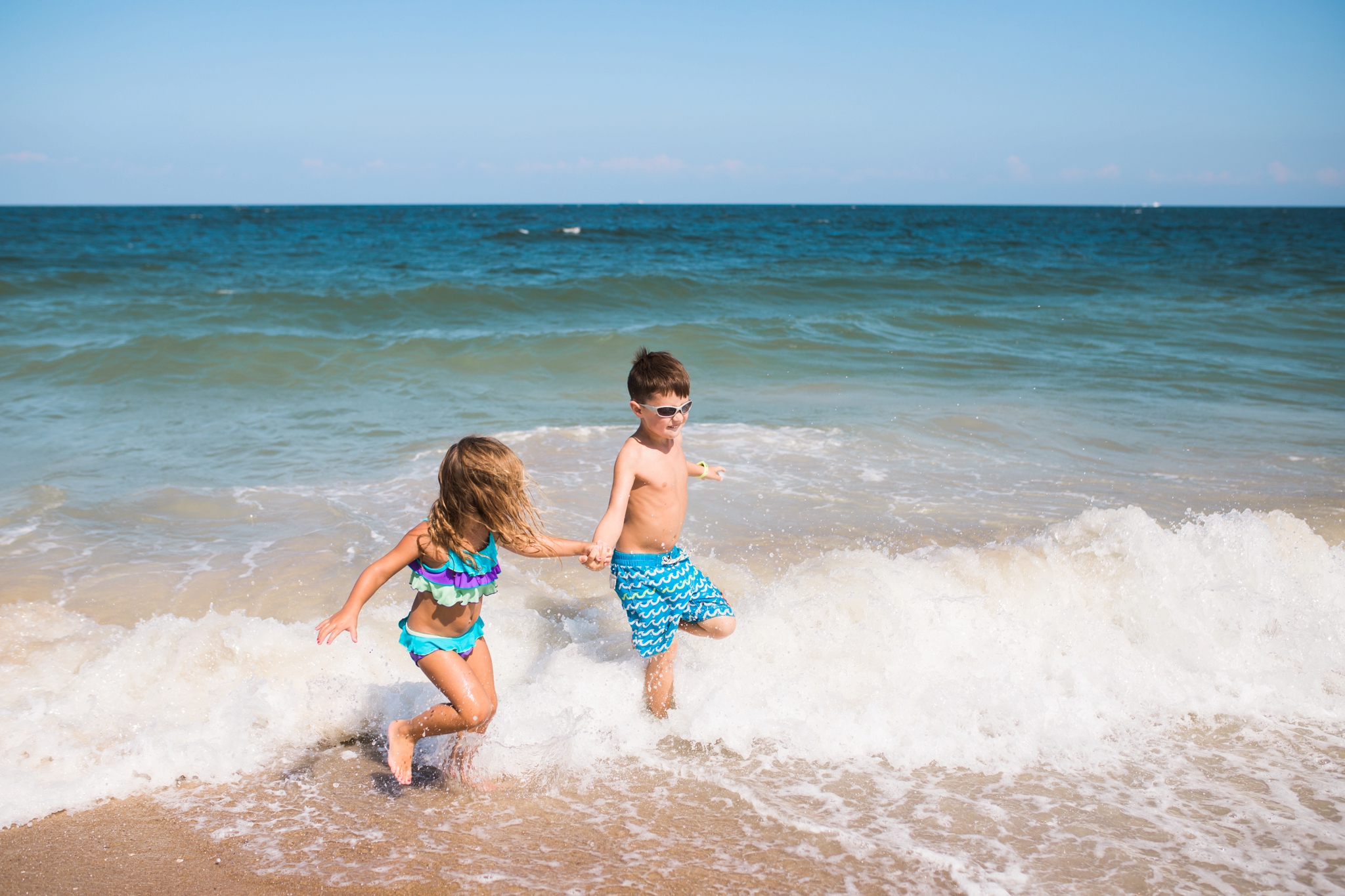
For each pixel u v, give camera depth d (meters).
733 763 3.15
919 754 3.17
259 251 35.50
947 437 7.60
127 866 2.57
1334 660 3.81
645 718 3.39
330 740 3.33
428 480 6.34
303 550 5.00
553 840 2.70
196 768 3.08
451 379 10.59
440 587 2.90
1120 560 4.32
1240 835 2.71
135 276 23.03
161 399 9.34
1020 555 4.42
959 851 2.63
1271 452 7.17
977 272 24.44
